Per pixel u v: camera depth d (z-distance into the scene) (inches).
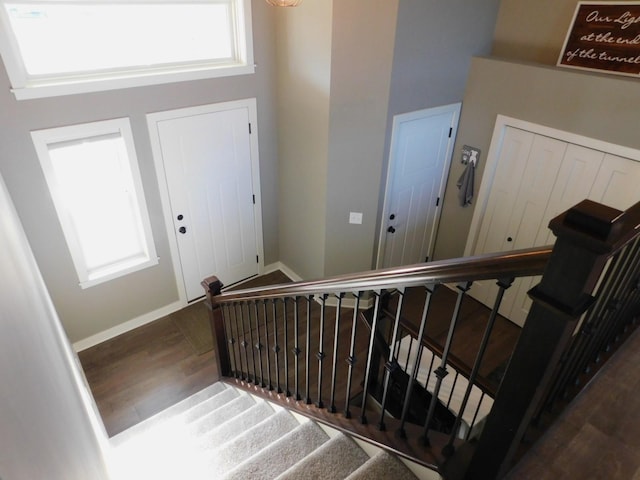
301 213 180.4
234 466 87.7
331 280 67.8
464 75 162.9
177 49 142.1
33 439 27.8
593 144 137.1
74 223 141.6
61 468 33.9
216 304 125.3
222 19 146.9
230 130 161.5
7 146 118.9
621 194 135.8
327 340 165.9
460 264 46.3
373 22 132.9
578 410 62.3
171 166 152.7
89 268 152.3
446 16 144.0
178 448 102.1
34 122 120.7
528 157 156.6
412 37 139.8
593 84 131.6
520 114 152.8
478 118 166.4
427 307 54.6
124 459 100.3
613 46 129.4
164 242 164.1
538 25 149.5
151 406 141.8
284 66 156.9
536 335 42.0
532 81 146.0
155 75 135.7
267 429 93.8
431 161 175.5
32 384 33.6
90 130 130.9
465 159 176.2
